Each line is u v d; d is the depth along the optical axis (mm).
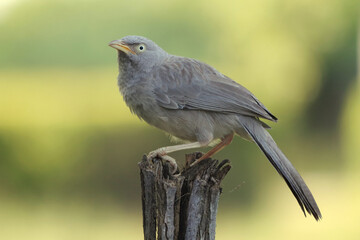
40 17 23484
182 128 7238
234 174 16719
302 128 22625
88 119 18500
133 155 17719
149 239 5941
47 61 22594
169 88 7141
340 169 20156
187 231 5855
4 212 16188
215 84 7191
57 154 17453
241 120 7109
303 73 21891
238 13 21422
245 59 21406
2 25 23234
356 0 21781
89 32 23047
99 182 17453
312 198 6660
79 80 21312
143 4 23234
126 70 7312
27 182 17188
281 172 6836
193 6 22250
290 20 21438
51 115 18391
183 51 22109
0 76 21250
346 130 20469
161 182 5797
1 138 17234
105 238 14195
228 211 15945
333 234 14258
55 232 14742
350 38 22406
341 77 22688
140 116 7441
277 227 14805
